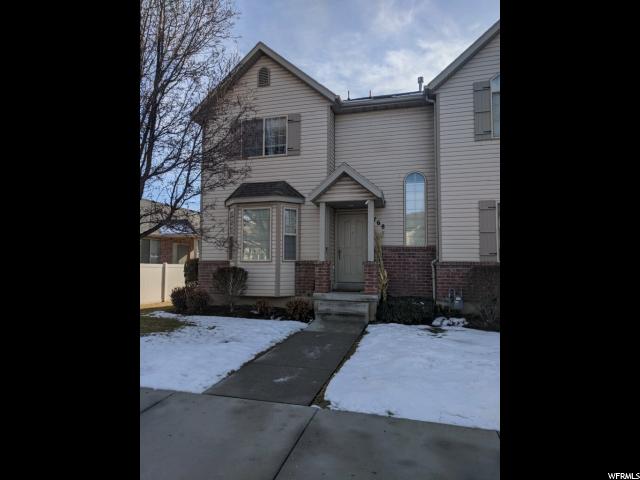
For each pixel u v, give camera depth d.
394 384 4.09
